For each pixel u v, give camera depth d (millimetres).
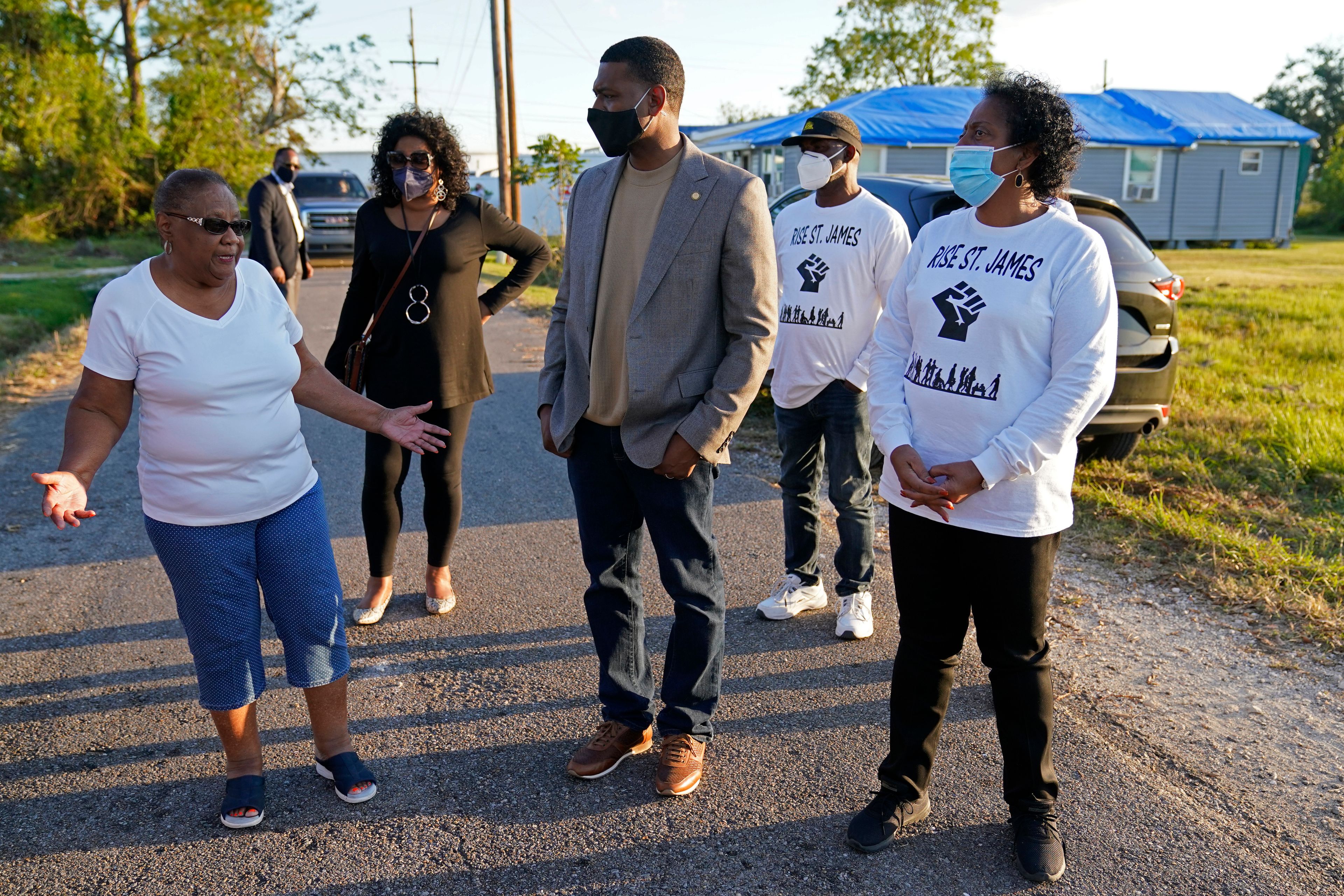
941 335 2311
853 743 2943
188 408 2348
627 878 2361
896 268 3420
